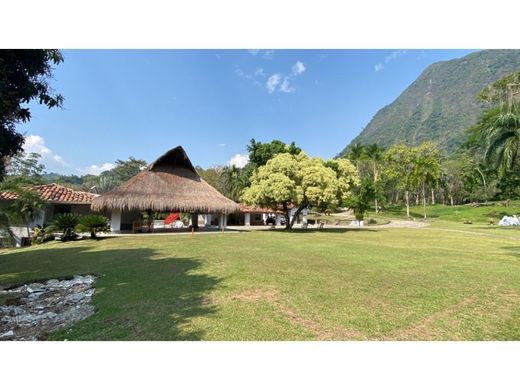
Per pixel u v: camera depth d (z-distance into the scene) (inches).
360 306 191.6
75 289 267.9
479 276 273.6
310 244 529.0
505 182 1775.3
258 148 1654.8
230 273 286.4
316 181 852.0
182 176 959.0
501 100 1384.1
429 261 352.5
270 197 867.4
